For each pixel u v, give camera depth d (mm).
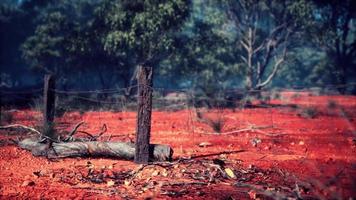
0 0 59406
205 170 6836
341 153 8586
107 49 25594
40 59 35156
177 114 17641
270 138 10719
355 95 36875
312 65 64062
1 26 51906
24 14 53219
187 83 56125
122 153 7516
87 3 49500
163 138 10586
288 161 7695
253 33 33344
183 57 27234
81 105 19578
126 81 28812
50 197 5387
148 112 7188
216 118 15586
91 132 11305
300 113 18156
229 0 31719
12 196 5402
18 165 7207
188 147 9289
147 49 25078
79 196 5445
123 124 13555
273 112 19172
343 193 5336
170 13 23172
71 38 27062
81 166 7125
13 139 9602
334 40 35562
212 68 36438
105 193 5613
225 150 8945
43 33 34562
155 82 60406
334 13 33656
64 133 10492
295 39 32312
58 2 49875
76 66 30703
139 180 6324
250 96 29188
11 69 56750
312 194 5441
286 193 5461
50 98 8414
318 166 7188
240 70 37781
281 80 72188
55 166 7156
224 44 30766
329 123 14445
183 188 5879
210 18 31781
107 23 25578
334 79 41812
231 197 5383
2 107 19344
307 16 28562
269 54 32656
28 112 16781
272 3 31422
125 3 24797
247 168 7109
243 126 13461
